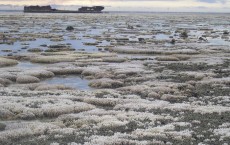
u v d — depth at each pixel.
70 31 163.50
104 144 24.03
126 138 25.94
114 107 37.03
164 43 113.19
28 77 53.56
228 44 112.56
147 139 25.80
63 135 26.70
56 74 60.00
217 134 26.84
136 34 152.12
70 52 87.44
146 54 87.19
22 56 77.19
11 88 46.44
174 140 25.52
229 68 63.38
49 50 90.00
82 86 50.75
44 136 26.31
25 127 28.92
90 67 64.44
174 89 45.38
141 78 53.94
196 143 24.89
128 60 75.50
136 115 32.94
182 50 90.62
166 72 59.59
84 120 31.27
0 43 103.56
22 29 168.00
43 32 152.38
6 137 25.92
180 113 34.22
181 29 189.88
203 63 69.31
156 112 34.81
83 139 25.59
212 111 34.53
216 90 45.75
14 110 33.91
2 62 67.00
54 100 38.72
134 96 42.31
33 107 35.31
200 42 118.94
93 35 141.88
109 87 49.31
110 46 101.69
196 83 50.06
